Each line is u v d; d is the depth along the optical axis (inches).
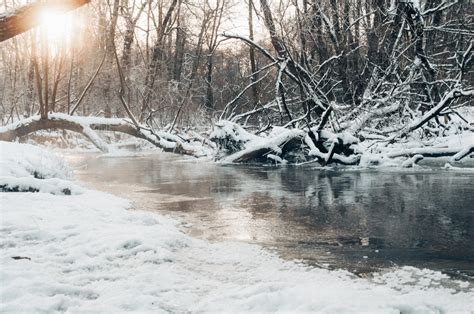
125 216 268.1
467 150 624.1
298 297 147.0
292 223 287.6
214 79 1537.9
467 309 143.0
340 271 187.9
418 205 348.5
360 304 141.5
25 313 134.9
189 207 344.5
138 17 1228.5
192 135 1012.5
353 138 654.5
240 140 758.5
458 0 852.0
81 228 232.2
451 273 187.5
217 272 182.4
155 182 502.0
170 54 1472.7
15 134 842.2
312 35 846.5
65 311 140.3
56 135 1141.7
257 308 142.6
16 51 1326.3
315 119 835.4
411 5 738.8
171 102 1210.6
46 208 277.4
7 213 251.1
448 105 713.6
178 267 186.1
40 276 165.3
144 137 927.7
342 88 872.3
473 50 773.3
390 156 653.3
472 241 240.5
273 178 537.0
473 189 424.8
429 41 889.5
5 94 1503.4
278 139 713.0
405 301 145.7
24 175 364.2
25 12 403.2
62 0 401.7
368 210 331.3
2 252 191.6
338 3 863.7
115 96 1307.8
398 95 724.7
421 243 237.5
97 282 164.9
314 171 609.3
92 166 700.7
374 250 224.7
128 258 193.0
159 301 147.2
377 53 808.3
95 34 1138.0
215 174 582.9
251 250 217.5
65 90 1306.6
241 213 320.8
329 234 257.8
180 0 1243.2
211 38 1343.5
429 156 634.2
